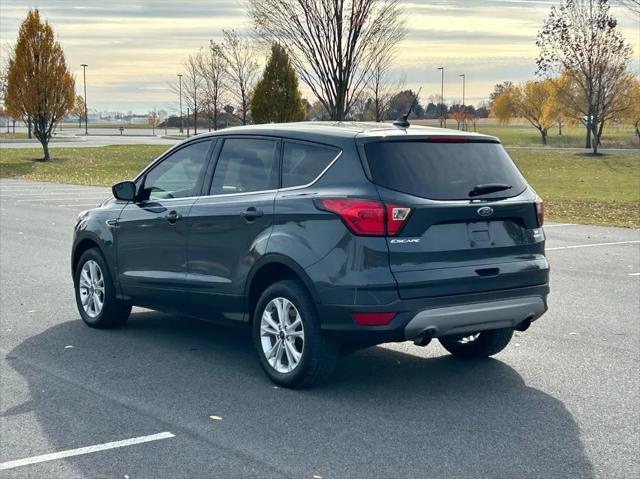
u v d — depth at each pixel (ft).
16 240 49.29
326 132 20.42
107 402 19.43
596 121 170.60
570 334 26.35
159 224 23.90
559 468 15.55
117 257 25.64
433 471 15.34
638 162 148.56
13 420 18.20
